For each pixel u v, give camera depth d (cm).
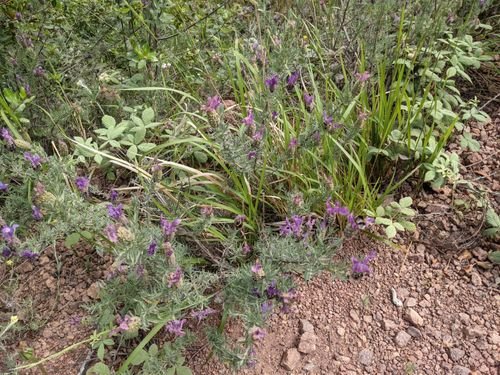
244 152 213
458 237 252
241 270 200
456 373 210
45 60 282
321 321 227
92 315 223
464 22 338
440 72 297
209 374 211
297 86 280
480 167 281
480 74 329
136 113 270
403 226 243
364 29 306
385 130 261
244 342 196
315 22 321
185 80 290
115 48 292
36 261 244
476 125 300
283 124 254
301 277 238
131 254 181
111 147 265
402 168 271
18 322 222
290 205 221
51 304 230
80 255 246
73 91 280
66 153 230
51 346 217
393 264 244
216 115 205
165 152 256
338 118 244
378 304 232
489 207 253
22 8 274
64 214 190
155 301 187
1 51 277
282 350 218
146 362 195
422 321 225
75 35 289
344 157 261
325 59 306
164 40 300
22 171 214
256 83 269
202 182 235
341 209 208
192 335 204
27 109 266
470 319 225
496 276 238
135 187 229
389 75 309
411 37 315
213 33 310
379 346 220
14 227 194
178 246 209
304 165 244
